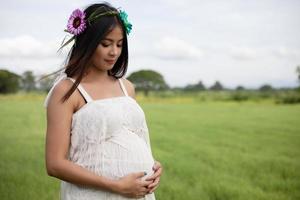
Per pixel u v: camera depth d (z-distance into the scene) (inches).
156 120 446.0
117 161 77.8
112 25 76.5
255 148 283.3
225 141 312.2
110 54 77.5
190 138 328.5
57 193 193.9
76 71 77.5
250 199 193.6
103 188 75.4
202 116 475.2
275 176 220.5
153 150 285.1
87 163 77.3
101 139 77.2
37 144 279.0
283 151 273.0
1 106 401.1
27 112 379.9
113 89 83.5
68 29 77.9
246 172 225.1
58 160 75.2
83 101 78.4
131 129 80.8
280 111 469.1
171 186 202.7
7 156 243.1
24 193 190.2
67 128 76.7
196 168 231.5
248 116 453.7
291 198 193.0
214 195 198.1
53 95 77.5
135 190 76.5
